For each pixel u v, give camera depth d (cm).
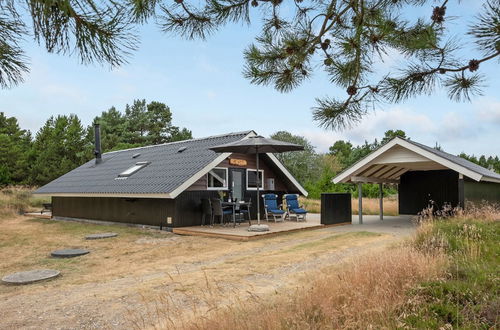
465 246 694
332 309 375
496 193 1720
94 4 172
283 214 1584
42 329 436
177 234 1227
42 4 168
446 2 279
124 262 832
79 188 1634
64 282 667
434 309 394
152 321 437
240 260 786
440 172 1780
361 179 1523
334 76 353
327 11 321
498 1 223
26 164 3947
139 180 1427
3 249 1011
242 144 1170
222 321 371
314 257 779
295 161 3797
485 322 363
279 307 406
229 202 1336
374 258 569
